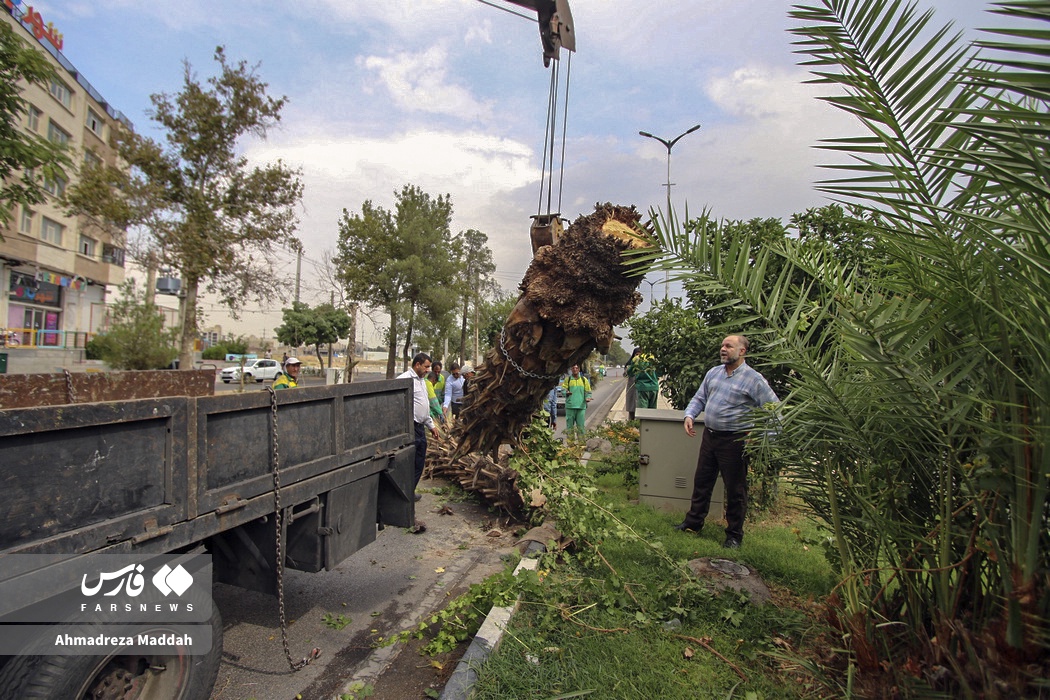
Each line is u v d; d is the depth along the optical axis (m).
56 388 3.90
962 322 2.03
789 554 4.66
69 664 2.04
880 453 2.38
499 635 3.06
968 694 1.85
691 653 3.00
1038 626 1.74
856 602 2.46
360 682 3.11
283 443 3.14
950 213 1.91
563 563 4.41
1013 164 1.63
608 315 3.57
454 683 2.70
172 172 14.78
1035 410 1.82
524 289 3.80
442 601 4.16
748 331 2.79
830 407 2.49
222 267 15.28
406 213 27.02
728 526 4.85
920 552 2.27
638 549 4.53
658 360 7.36
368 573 4.68
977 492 2.03
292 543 3.47
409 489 4.39
